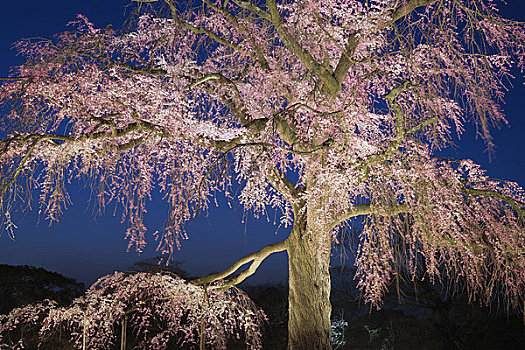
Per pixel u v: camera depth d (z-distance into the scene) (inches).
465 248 225.5
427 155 216.8
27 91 215.3
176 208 232.8
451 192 220.4
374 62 258.4
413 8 245.3
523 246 227.0
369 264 226.7
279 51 303.1
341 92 287.0
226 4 290.0
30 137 218.4
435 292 506.0
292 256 288.5
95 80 234.1
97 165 237.8
